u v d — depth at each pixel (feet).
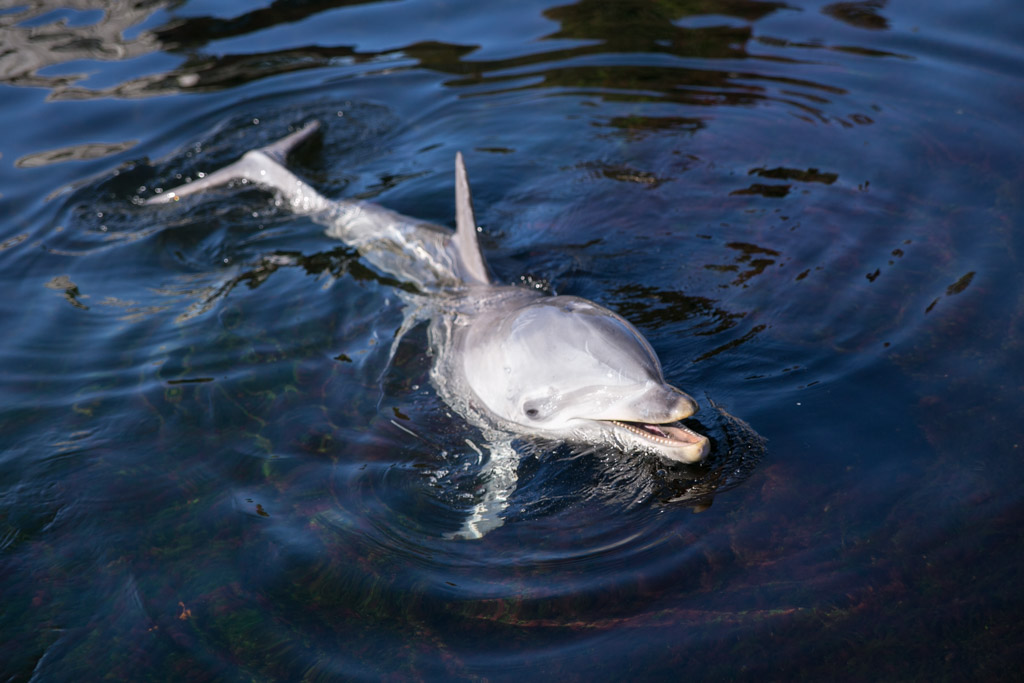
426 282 21.33
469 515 14.43
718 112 28.45
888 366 16.65
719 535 13.37
